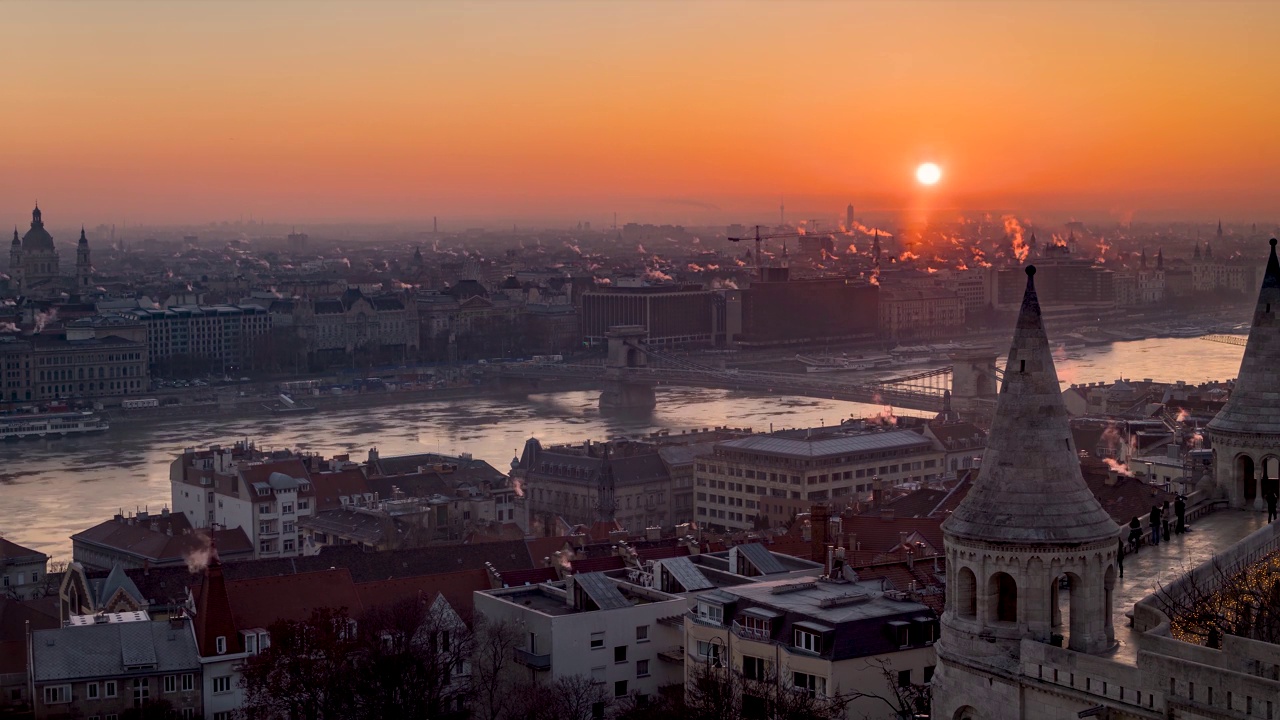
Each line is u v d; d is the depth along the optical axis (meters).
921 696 188.50
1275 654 125.31
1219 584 154.00
